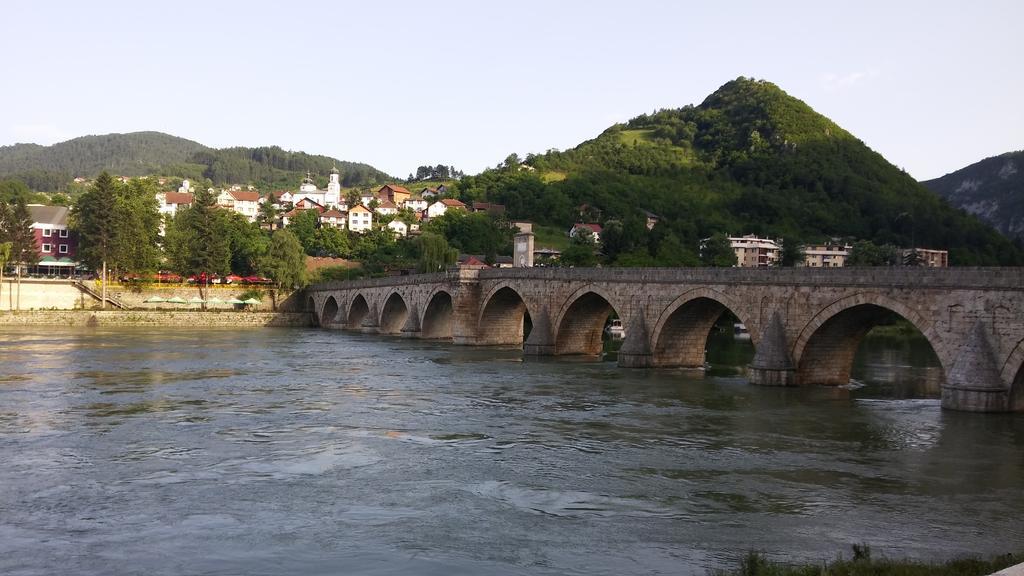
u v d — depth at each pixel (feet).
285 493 107.04
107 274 499.10
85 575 79.30
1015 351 156.25
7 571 79.97
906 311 174.09
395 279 427.74
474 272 347.36
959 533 93.09
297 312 520.42
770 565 75.82
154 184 572.92
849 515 99.76
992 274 158.61
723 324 508.94
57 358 260.83
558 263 538.47
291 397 187.93
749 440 141.69
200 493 106.73
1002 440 140.97
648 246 581.12
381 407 174.91
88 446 132.98
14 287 446.19
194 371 235.81
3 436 139.85
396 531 92.63
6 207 471.62
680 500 105.60
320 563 82.79
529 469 120.88
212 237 512.63
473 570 81.10
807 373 205.87
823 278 193.26
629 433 147.84
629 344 249.55
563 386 208.95
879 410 171.63
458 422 157.79
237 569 81.15
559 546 88.02
